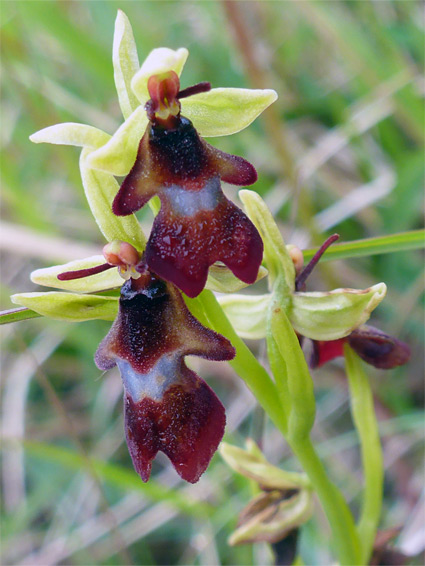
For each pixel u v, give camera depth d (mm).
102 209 59
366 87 129
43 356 124
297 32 146
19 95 119
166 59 54
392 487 118
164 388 58
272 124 115
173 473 116
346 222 128
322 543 104
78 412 126
